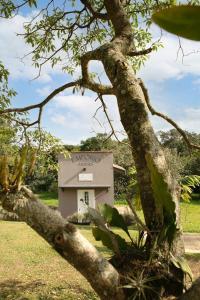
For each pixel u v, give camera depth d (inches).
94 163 807.7
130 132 114.6
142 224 105.8
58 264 372.2
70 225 81.0
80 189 810.8
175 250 104.7
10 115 231.5
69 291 282.8
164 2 225.0
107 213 117.3
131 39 144.5
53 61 269.6
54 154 283.3
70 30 238.7
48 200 1262.3
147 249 106.4
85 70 166.2
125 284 91.1
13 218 80.5
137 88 119.3
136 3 239.6
